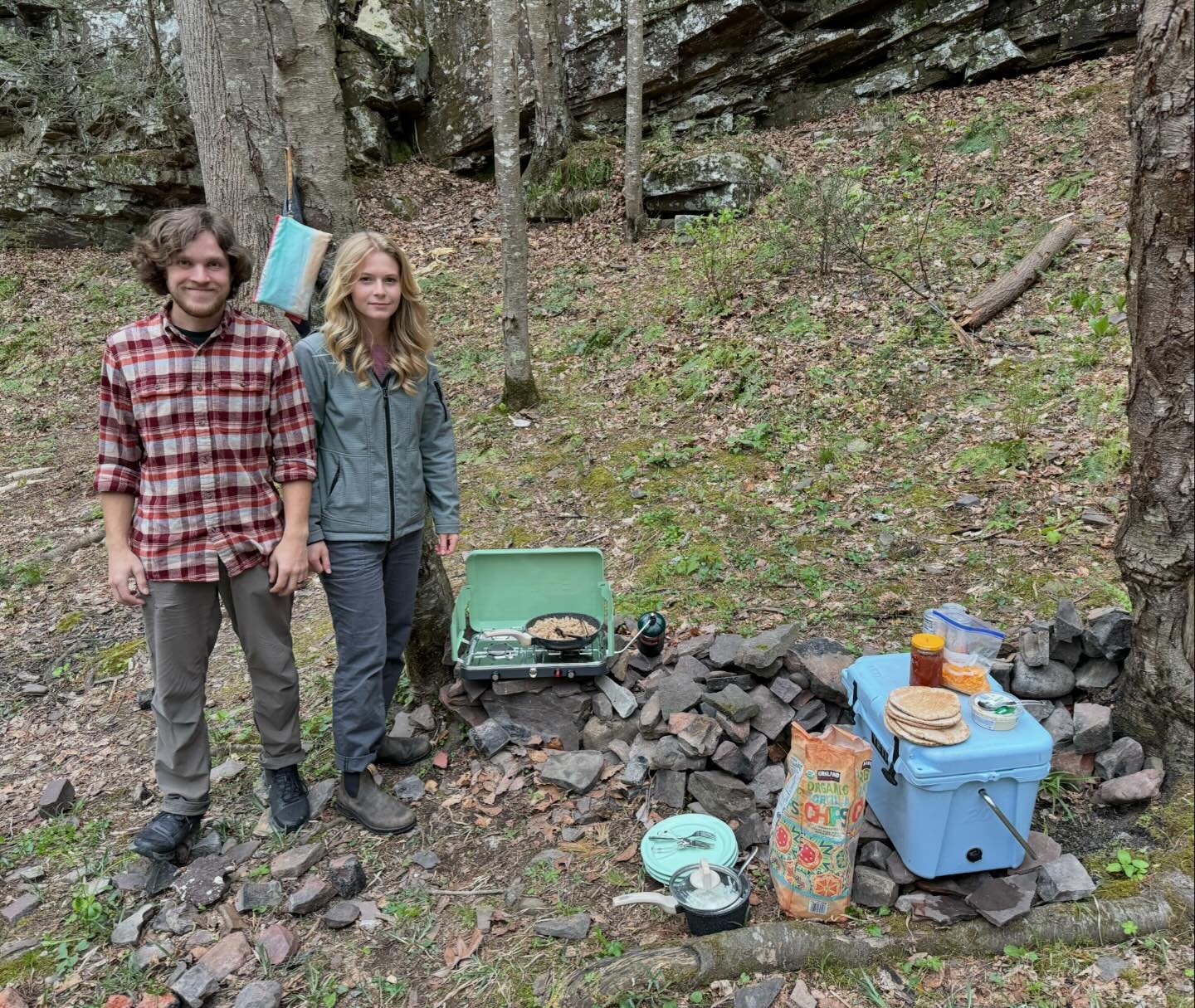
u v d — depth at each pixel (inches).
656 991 87.1
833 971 88.8
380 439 110.3
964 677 102.1
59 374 363.6
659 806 114.9
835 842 90.7
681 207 411.5
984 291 268.2
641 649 133.2
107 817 125.7
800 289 302.8
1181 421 96.6
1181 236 92.5
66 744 147.9
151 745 143.9
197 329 99.7
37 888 112.3
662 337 303.0
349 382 108.3
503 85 258.1
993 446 203.6
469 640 133.3
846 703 119.6
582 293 366.9
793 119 484.7
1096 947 88.7
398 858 112.1
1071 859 95.7
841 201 310.0
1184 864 94.0
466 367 321.4
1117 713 111.5
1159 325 96.2
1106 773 106.6
